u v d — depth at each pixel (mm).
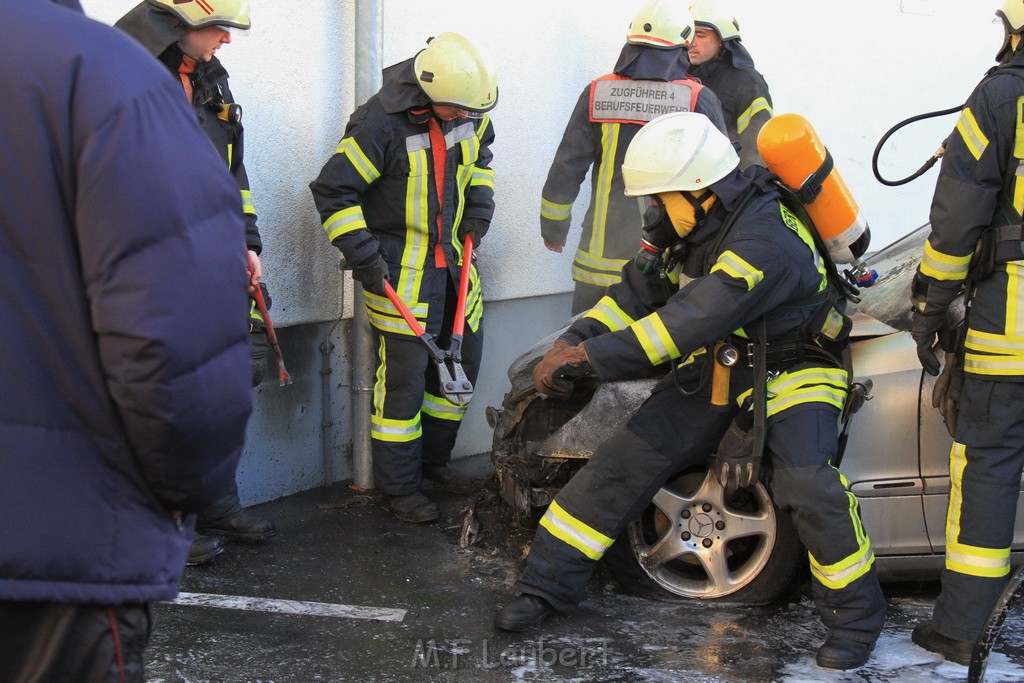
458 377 3834
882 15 6352
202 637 2955
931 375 3064
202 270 1338
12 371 1340
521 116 4949
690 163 2846
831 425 2920
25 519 1345
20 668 1419
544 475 3439
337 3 4148
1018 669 2846
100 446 1380
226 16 3109
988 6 6758
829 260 2963
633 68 4359
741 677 2795
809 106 6203
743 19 5781
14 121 1308
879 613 2865
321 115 4168
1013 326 2754
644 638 3051
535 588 3076
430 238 3939
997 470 2832
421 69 3648
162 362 1292
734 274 2754
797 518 2881
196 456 1382
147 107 1332
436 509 4059
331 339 4387
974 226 2709
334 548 3744
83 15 1398
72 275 1334
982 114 2676
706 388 2969
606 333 3131
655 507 3359
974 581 2846
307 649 2914
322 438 4414
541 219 4715
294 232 4094
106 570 1389
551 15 5012
